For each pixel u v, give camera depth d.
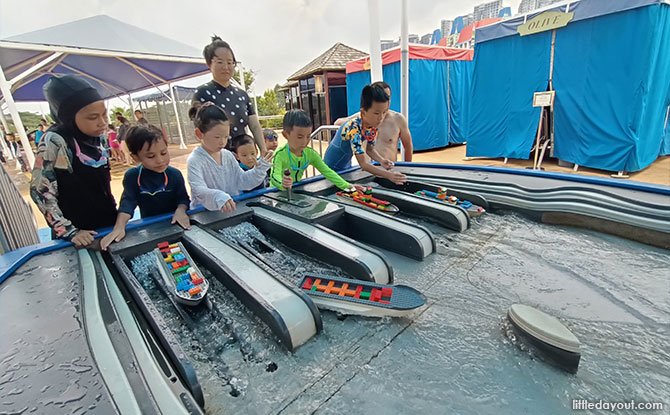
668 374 0.73
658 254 1.25
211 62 2.09
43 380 0.61
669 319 0.91
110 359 0.67
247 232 1.41
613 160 4.28
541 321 0.81
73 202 1.34
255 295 0.88
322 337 0.86
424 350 0.81
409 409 0.66
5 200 1.34
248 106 2.32
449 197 1.65
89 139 1.31
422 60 6.57
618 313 0.94
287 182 1.61
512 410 0.65
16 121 4.29
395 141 2.83
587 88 4.36
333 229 1.44
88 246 1.24
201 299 0.92
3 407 0.55
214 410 0.66
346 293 0.96
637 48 3.83
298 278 1.09
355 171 2.18
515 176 1.87
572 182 1.68
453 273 1.17
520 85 5.13
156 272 1.09
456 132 7.62
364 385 0.72
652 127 4.32
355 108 7.93
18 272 1.04
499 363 0.77
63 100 1.17
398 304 0.90
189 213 1.48
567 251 1.30
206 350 0.81
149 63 6.70
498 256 1.28
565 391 0.69
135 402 0.57
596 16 4.06
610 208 1.39
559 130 4.84
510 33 4.98
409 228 1.30
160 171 1.46
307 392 0.70
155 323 0.77
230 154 1.83
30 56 4.53
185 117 13.80
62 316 0.81
